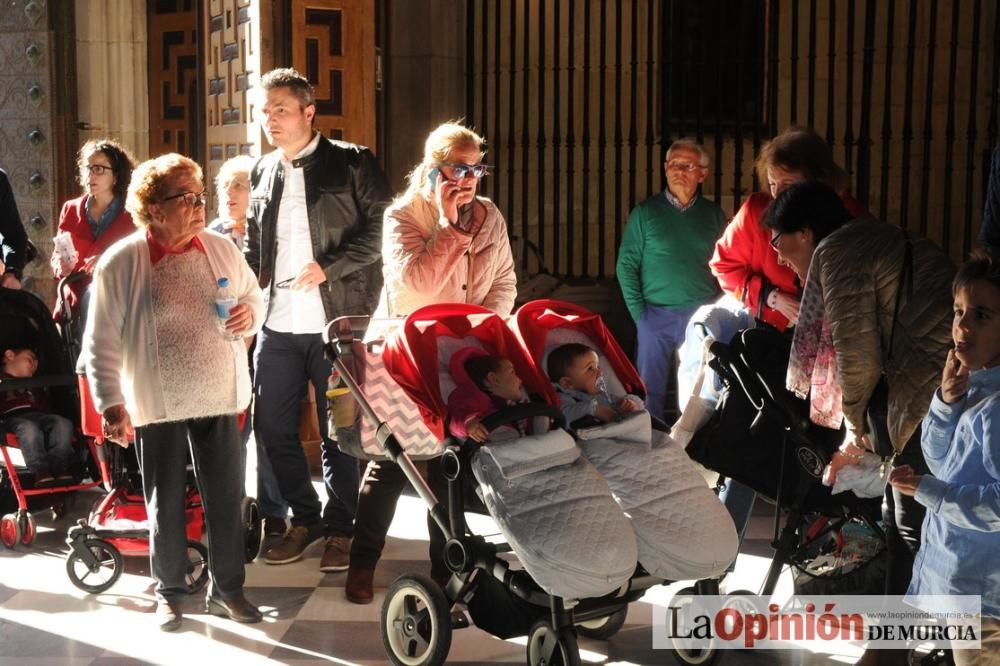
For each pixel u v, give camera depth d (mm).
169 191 3959
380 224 4992
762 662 3842
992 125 7445
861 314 3436
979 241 4570
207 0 6918
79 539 4488
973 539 2816
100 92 7656
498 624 3713
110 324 3955
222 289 4035
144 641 4043
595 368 3762
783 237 3729
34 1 7465
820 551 3992
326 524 4914
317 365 4906
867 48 7352
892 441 3441
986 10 9438
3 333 5340
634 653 3941
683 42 8211
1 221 6172
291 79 4875
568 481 3395
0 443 5164
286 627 4188
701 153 6070
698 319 4328
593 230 8977
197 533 4770
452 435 3607
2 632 4125
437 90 7973
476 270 4418
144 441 4078
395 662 3787
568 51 8391
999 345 2797
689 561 3438
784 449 3789
